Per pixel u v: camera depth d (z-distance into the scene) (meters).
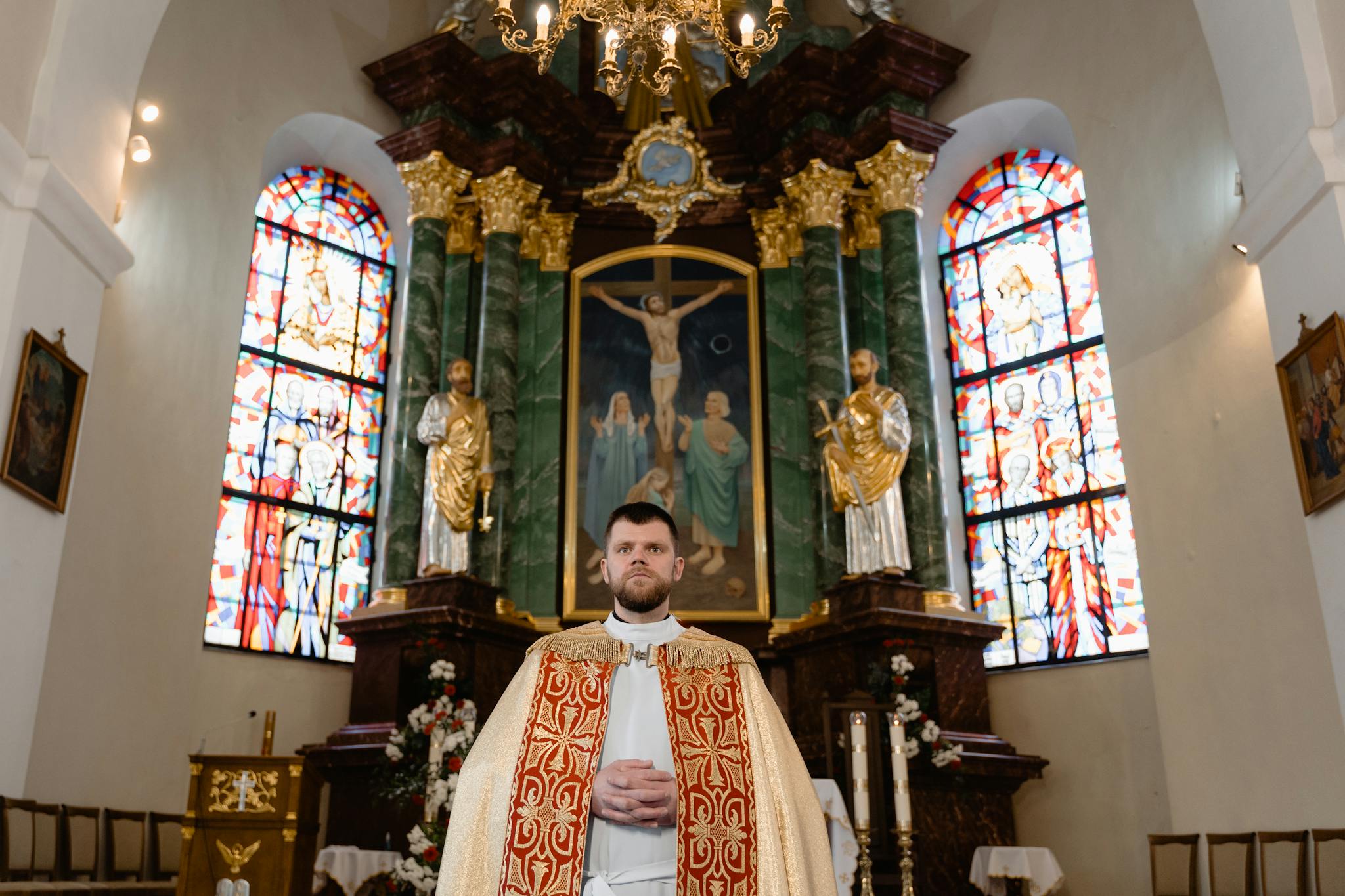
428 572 10.40
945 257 12.41
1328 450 6.75
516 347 11.67
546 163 12.15
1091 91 10.61
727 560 11.14
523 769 2.57
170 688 8.98
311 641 10.77
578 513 11.30
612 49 8.16
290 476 11.09
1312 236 6.98
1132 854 9.41
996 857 8.73
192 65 10.02
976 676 10.06
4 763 6.66
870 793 8.61
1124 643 10.07
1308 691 7.35
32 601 6.96
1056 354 11.30
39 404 7.01
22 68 7.11
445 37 11.69
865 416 10.61
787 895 2.47
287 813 6.03
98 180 7.79
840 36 12.45
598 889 2.46
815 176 11.73
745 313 11.93
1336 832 6.55
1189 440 8.77
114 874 7.57
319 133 11.85
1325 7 7.10
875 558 10.27
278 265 11.60
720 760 2.59
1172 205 9.31
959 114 12.01
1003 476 11.34
